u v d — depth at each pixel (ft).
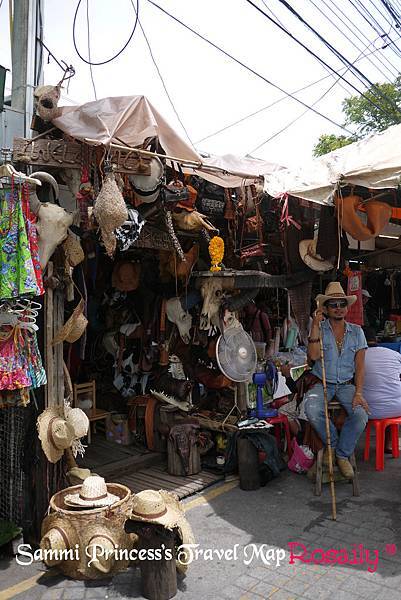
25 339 10.18
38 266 9.86
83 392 17.48
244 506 13.07
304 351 21.52
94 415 17.47
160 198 12.04
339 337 14.97
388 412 15.85
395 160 11.93
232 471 14.98
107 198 9.66
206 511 12.79
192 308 17.74
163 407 16.21
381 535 11.35
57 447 10.74
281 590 9.32
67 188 11.85
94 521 9.89
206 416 16.97
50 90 10.28
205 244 17.38
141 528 9.09
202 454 16.25
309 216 15.78
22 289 9.43
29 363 10.19
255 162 16.33
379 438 15.76
